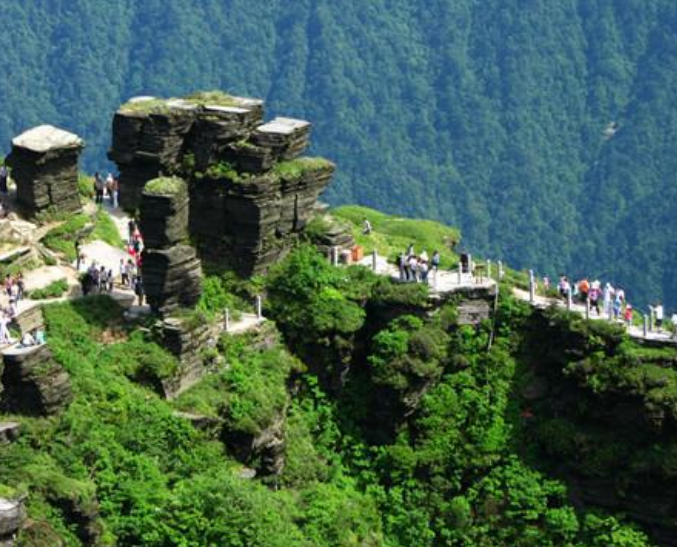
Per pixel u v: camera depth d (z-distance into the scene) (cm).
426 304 13550
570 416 13350
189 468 11750
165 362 12219
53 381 11294
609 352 13288
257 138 13625
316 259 13812
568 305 13862
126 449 11581
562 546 12938
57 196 13812
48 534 10125
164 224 12506
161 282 12550
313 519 12206
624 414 13088
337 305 13525
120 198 14312
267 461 12438
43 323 12481
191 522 10975
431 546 12900
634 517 13012
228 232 13588
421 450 13262
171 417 11906
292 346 13512
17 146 13612
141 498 11156
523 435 13412
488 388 13550
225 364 12756
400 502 13012
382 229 15650
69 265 13412
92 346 12356
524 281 14288
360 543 12344
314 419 13300
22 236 13350
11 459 10800
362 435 13425
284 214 13788
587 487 13112
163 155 13825
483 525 13050
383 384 13225
